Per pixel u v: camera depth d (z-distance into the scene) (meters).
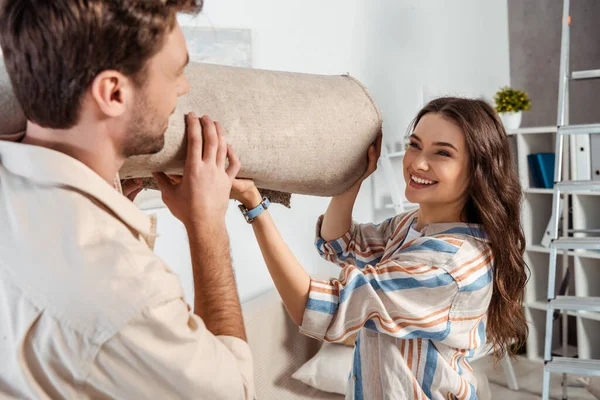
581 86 4.26
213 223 0.98
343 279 1.35
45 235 0.76
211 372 0.81
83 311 0.74
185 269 2.76
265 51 3.04
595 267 3.73
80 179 0.78
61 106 0.77
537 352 3.98
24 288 0.75
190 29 2.69
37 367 0.76
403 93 3.76
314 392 2.79
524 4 4.34
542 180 3.86
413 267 1.34
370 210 3.67
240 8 2.91
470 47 4.15
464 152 1.41
